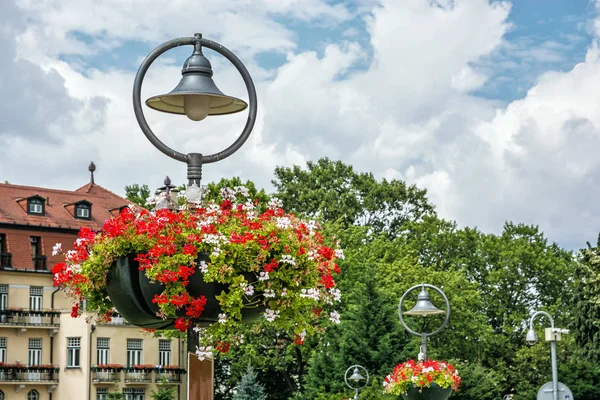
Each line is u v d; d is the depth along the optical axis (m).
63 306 62.62
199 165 8.84
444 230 71.12
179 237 8.21
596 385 61.44
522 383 64.25
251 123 8.97
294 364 63.31
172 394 62.56
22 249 62.12
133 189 78.88
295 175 71.69
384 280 58.31
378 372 48.38
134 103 8.68
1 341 60.38
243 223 8.46
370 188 71.69
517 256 69.12
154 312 8.33
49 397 61.09
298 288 8.56
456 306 59.44
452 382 21.50
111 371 62.16
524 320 68.50
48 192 67.25
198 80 8.90
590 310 62.41
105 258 8.42
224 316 8.16
